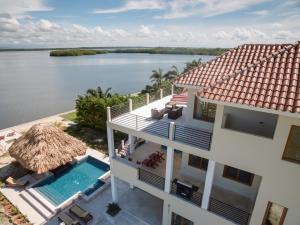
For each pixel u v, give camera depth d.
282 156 9.72
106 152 29.08
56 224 17.52
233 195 14.09
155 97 21.16
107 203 19.53
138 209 18.69
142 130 14.27
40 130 22.83
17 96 70.38
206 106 13.88
